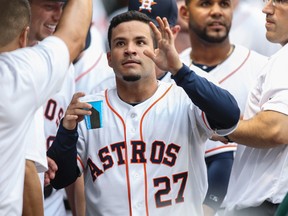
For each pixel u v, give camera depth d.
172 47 12.61
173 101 13.81
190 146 13.60
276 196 14.52
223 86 17.78
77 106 13.26
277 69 14.61
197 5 17.81
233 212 15.05
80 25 11.34
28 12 11.52
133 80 13.56
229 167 16.39
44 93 11.03
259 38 22.06
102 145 13.70
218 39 17.72
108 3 26.58
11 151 10.95
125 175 13.49
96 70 18.19
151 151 13.54
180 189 13.44
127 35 13.53
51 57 11.02
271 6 14.97
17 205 11.22
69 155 13.52
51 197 16.69
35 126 12.77
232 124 13.02
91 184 13.79
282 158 14.55
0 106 10.71
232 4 17.98
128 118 13.75
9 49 11.39
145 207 13.40
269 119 14.23
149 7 15.95
